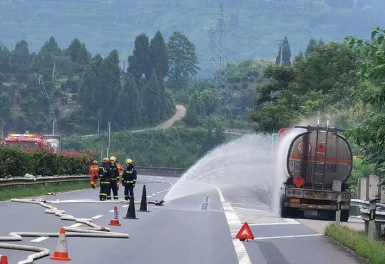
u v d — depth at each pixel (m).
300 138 61.47
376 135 37.28
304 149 61.34
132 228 44.28
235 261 31.78
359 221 63.69
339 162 61.25
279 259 33.06
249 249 36.00
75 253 32.09
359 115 96.94
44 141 123.50
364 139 37.78
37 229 40.34
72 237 37.94
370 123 37.31
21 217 47.72
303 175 61.25
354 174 80.19
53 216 49.06
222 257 32.91
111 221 45.41
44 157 92.12
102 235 38.62
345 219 60.84
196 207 69.06
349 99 113.38
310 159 61.25
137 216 53.56
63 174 100.56
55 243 34.44
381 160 46.97
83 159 112.00
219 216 57.06
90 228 41.47
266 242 39.59
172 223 48.78
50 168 94.12
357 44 36.53
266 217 58.88
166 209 62.75
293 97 128.75
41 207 57.44
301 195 60.47
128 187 70.88
